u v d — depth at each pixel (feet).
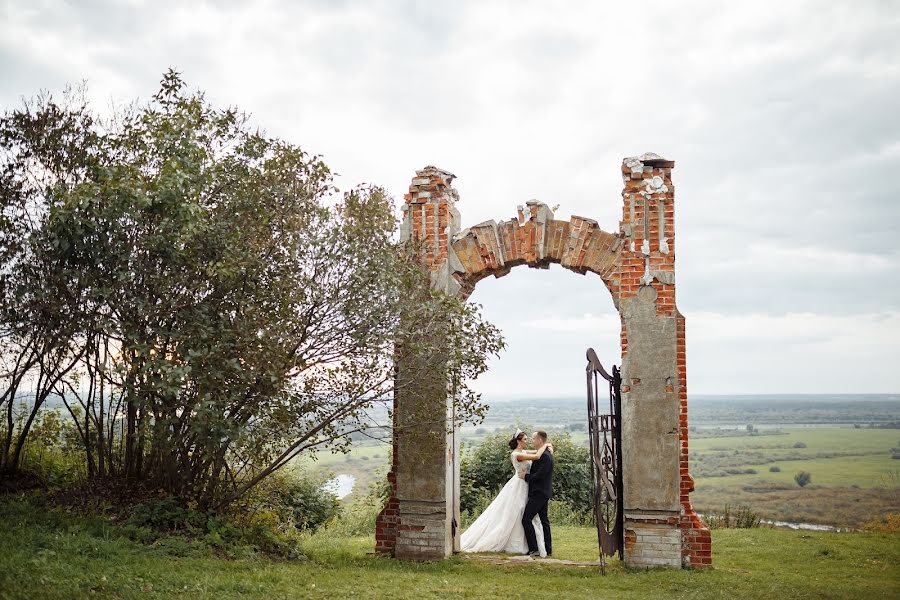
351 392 32.30
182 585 23.36
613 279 35.53
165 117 32.68
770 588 29.17
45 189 32.37
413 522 35.94
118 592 21.70
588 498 65.62
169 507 31.07
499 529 40.01
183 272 30.78
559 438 68.64
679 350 34.30
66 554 24.27
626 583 30.17
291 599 23.21
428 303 32.45
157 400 30.45
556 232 36.47
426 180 37.78
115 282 30.17
